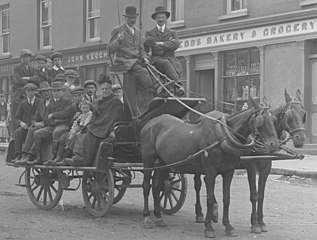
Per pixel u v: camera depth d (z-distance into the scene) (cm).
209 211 970
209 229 970
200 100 1128
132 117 1140
